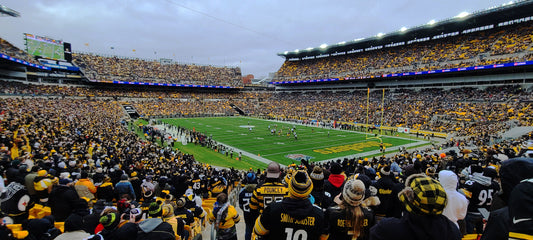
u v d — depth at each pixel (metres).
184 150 33.12
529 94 44.78
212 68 100.69
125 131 36.88
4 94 44.81
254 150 33.41
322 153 31.97
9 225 4.44
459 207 3.92
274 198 4.21
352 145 36.59
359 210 3.18
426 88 62.28
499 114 42.66
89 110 54.28
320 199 4.39
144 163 16.95
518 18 54.38
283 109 78.94
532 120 36.66
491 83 52.16
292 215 2.96
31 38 62.78
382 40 72.38
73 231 4.12
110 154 18.23
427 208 2.14
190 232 6.04
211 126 54.91
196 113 76.25
